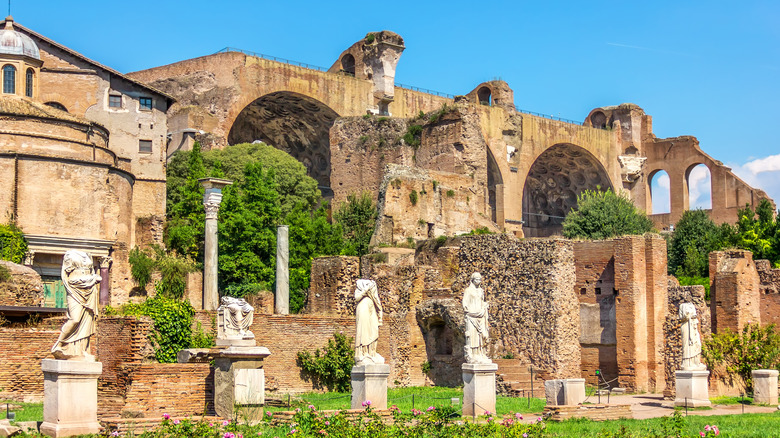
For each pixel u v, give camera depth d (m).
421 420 30.58
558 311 52.97
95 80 78.62
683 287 55.34
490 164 113.12
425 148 93.56
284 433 29.19
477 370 36.09
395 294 54.97
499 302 54.88
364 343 35.47
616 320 54.34
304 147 111.38
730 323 58.66
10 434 26.78
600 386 54.62
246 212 68.88
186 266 63.72
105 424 28.91
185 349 38.38
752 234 87.31
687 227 96.38
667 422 33.31
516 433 29.03
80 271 28.09
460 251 57.03
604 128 131.50
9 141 60.75
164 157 80.69
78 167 61.47
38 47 76.69
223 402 33.66
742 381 54.19
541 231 136.00
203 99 98.12
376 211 84.81
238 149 87.50
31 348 37.53
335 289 56.59
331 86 105.62
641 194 130.25
